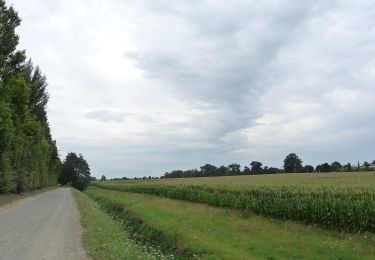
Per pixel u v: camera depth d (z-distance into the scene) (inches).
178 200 1702.8
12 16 1668.3
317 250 585.3
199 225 866.1
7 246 582.6
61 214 1138.0
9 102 1828.2
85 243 619.2
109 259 475.8
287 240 671.8
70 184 5876.0
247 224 879.7
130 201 1664.6
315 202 877.2
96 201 2127.2
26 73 2704.2
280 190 1187.9
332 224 827.4
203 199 1483.8
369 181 1793.8
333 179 2140.7
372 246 600.1
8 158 1863.9
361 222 765.9
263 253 583.2
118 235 671.1
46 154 3654.0
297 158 5767.7
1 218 1003.3
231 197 1253.7
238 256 569.0
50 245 599.2
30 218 1011.3
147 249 628.4
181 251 668.1
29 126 2422.5
